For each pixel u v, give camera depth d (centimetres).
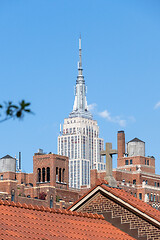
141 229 7362
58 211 7312
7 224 6375
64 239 6500
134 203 7494
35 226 6600
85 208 7794
